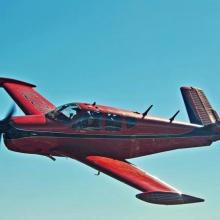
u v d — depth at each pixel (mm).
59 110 25297
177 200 20000
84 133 25422
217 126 30812
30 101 30062
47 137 24562
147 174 23750
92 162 24500
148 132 27906
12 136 24078
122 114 26984
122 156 27062
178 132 29328
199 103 33500
